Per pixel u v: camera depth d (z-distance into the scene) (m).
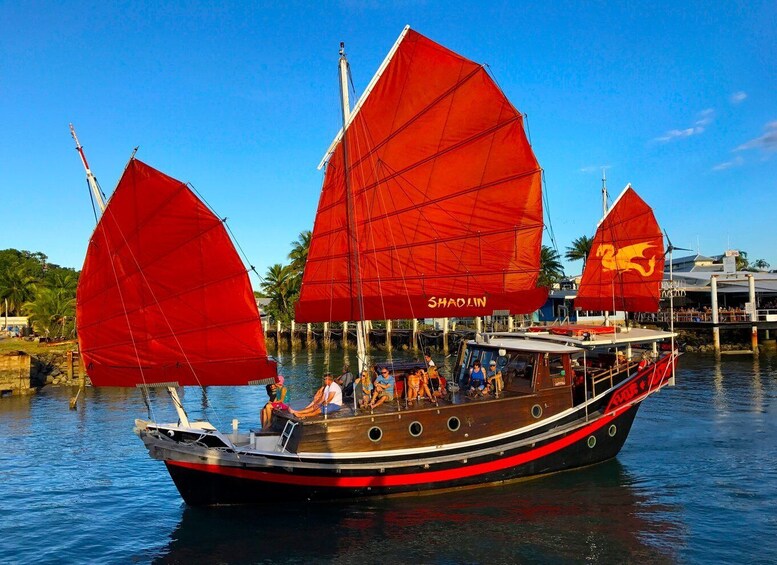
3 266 81.00
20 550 12.18
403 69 15.84
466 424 14.48
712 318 49.78
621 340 17.16
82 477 17.78
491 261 16.89
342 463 13.28
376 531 12.38
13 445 22.69
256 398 33.44
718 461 17.44
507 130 16.48
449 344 53.03
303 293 15.62
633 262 29.08
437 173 16.44
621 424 17.20
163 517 13.84
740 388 31.22
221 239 12.82
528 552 11.41
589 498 14.30
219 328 13.07
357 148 15.84
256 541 12.02
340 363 52.78
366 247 16.11
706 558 11.11
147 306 12.85
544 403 15.50
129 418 28.45
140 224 12.60
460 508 13.60
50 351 46.94
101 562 11.51
